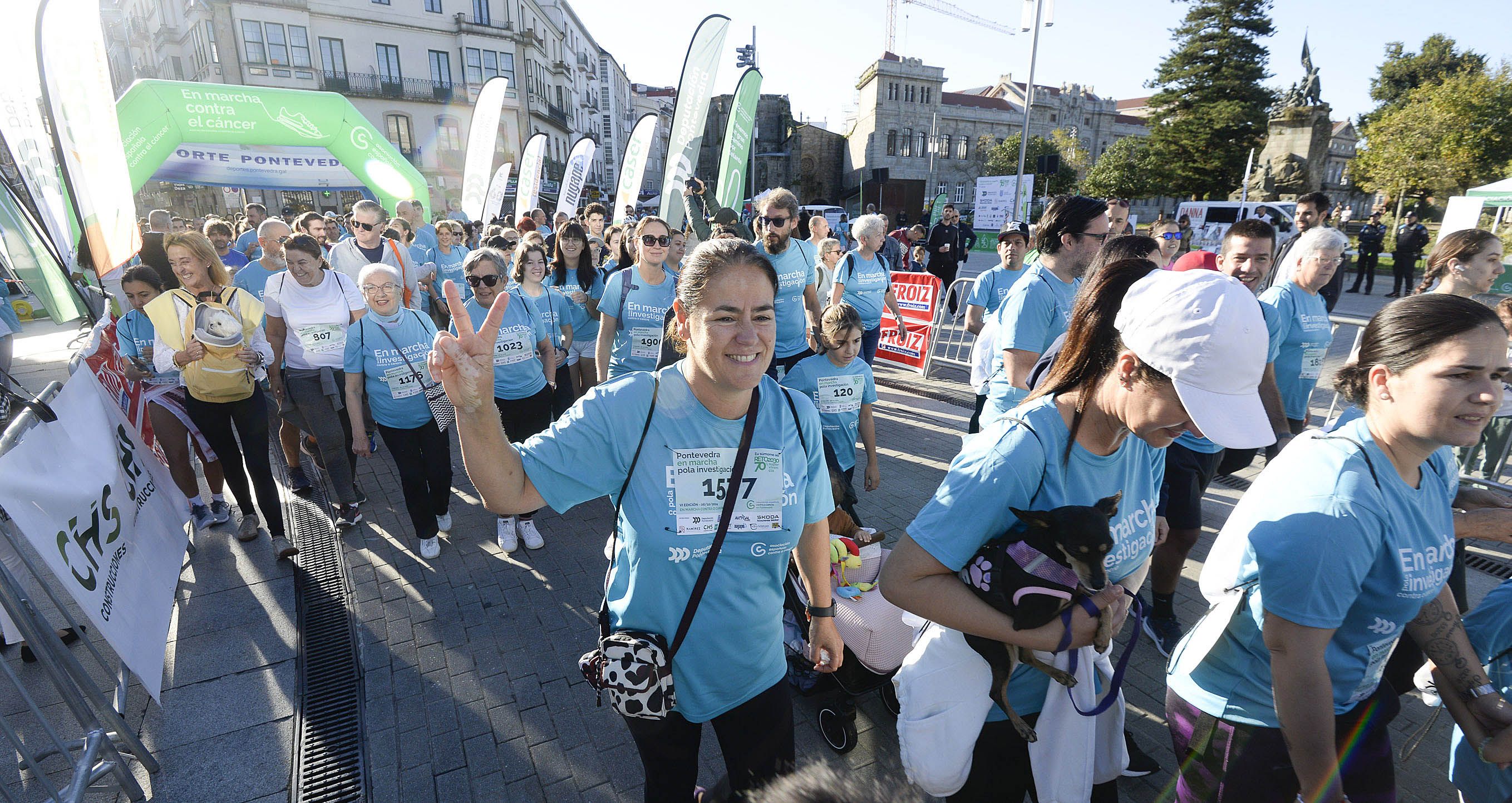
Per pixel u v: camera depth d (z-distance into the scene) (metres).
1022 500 1.50
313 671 3.20
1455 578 2.53
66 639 3.37
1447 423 1.33
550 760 2.70
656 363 4.59
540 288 5.09
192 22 36.06
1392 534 1.40
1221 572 1.59
